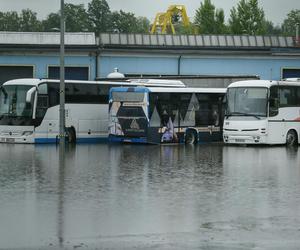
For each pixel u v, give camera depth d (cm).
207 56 5297
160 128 3438
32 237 1009
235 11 8406
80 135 3606
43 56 5094
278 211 1258
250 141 3319
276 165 2258
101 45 5109
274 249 945
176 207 1294
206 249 938
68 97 3562
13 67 5088
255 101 3325
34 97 3403
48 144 3441
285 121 3388
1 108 3466
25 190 1523
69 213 1213
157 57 5241
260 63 5384
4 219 1150
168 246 956
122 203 1338
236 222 1142
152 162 2366
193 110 3578
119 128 3462
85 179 1764
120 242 979
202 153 2873
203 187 1612
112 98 3491
